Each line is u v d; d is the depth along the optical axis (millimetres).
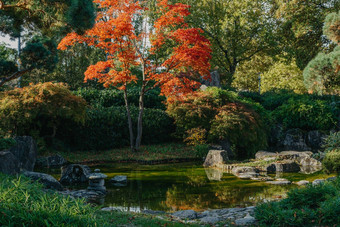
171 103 17812
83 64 26078
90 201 8047
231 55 31766
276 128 19391
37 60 9984
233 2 31641
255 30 30922
